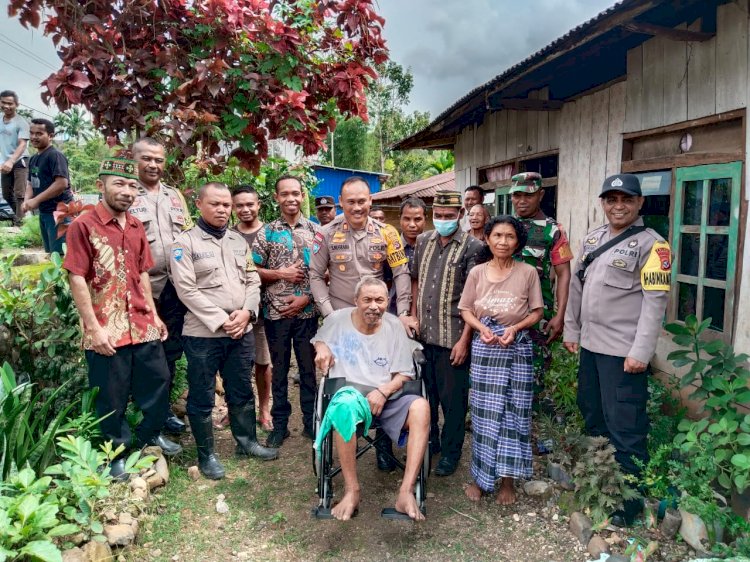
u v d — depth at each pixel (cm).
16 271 451
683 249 410
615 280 290
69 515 252
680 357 320
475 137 777
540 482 330
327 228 377
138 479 312
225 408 467
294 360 610
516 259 369
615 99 475
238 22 398
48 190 501
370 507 322
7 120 693
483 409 316
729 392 290
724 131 371
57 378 375
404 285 371
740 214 351
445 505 323
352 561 274
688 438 275
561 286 358
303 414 414
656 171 435
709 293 385
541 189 372
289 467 368
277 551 281
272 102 440
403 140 819
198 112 413
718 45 364
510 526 301
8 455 274
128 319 315
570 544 283
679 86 401
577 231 536
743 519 263
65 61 388
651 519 286
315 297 372
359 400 296
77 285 297
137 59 396
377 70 467
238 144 458
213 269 342
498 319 314
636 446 291
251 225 412
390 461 363
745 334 345
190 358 343
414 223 404
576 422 369
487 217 486
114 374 311
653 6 318
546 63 417
